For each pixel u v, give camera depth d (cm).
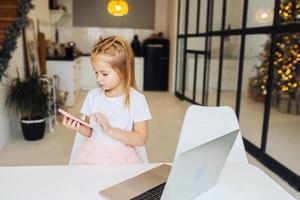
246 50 382
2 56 301
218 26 471
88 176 116
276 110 342
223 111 157
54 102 419
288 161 292
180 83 681
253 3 355
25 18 317
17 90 344
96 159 139
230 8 419
